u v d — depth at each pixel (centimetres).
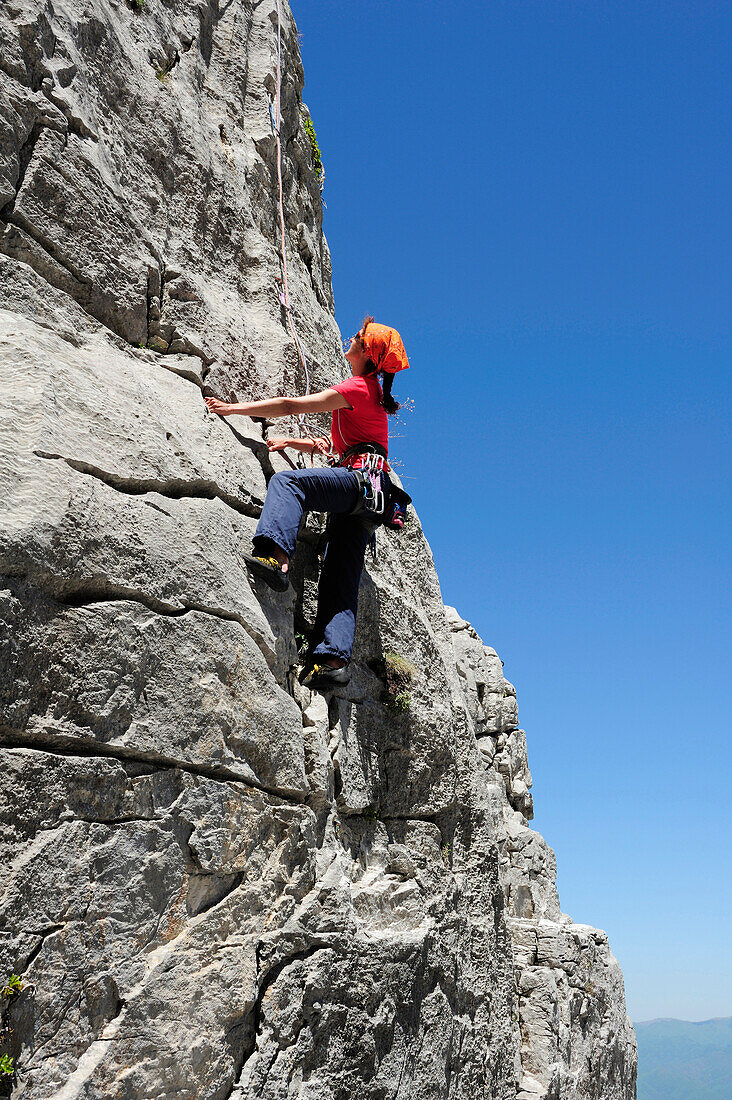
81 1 465
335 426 539
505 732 1048
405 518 541
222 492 456
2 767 308
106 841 343
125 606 366
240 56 652
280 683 470
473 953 621
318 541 550
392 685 583
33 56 416
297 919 435
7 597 316
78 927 325
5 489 328
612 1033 962
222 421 497
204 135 577
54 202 419
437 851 608
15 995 299
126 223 470
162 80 551
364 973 477
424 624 654
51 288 412
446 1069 557
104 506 365
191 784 385
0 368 355
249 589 451
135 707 363
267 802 431
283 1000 416
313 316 667
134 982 345
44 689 328
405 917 546
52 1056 311
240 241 596
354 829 530
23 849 311
